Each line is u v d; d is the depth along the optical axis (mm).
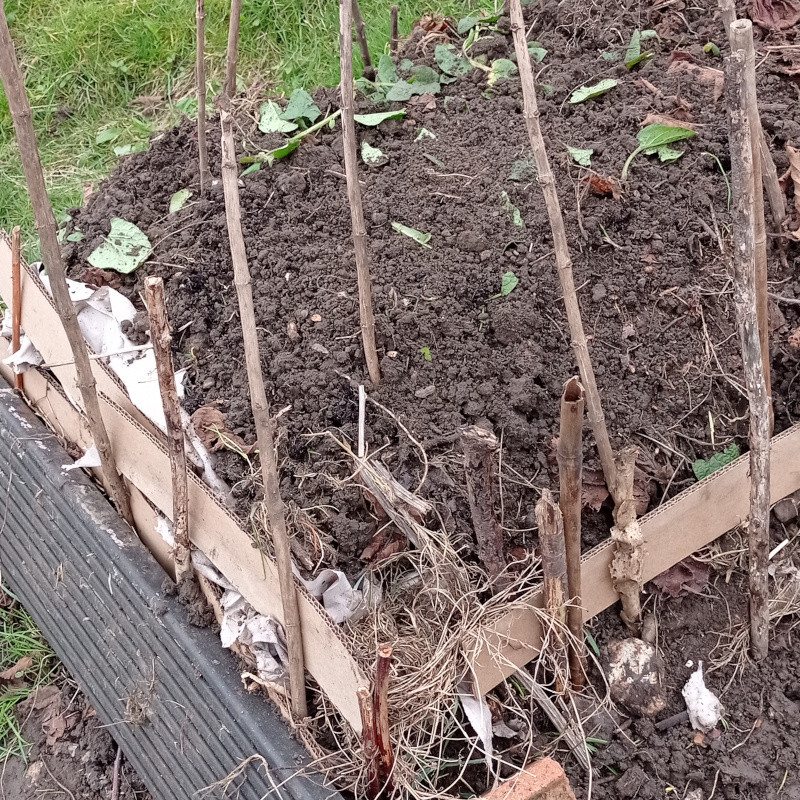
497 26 2852
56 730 2211
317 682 1642
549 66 2637
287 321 2119
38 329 2160
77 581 2072
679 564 1942
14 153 3475
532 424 1972
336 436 1927
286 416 1981
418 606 1757
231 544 1702
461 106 2545
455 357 2029
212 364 2094
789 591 1941
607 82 2475
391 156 2447
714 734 1778
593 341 2070
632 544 1725
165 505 1866
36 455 2139
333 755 1576
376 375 1980
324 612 1523
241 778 1647
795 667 1875
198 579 1834
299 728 1625
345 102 1746
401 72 2697
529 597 1655
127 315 2207
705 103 2408
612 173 2262
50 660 2346
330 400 1981
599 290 2109
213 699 1704
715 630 1909
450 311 2078
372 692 1398
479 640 1594
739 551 1951
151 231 2406
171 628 1792
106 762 2145
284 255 2246
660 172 2271
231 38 2338
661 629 1897
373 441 1921
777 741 1776
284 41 3572
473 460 1559
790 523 2045
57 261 1647
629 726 1781
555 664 1690
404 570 1835
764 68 2512
